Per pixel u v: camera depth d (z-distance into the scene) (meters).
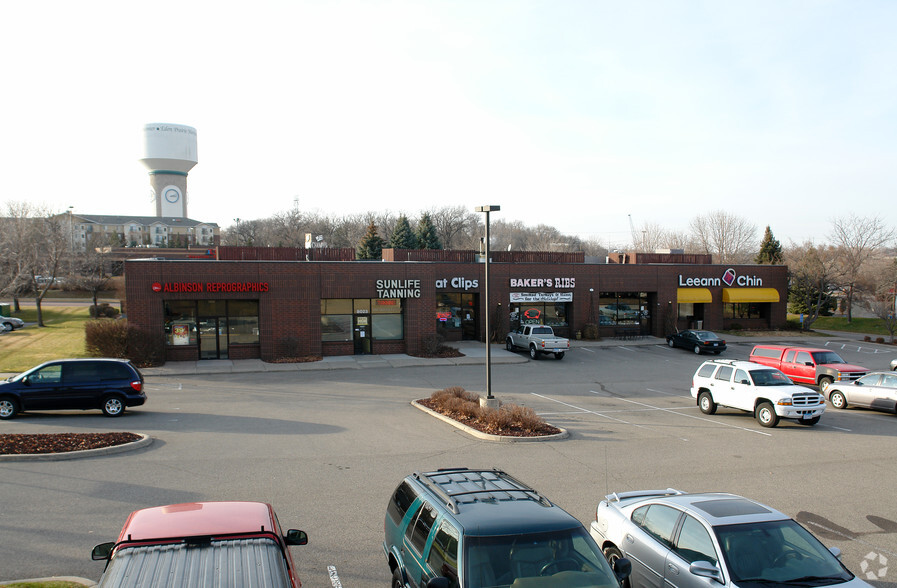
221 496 12.14
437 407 22.31
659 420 21.39
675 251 54.91
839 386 24.58
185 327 35.12
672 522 7.33
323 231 123.12
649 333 49.31
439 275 43.28
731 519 6.91
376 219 121.31
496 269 44.31
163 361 33.91
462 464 14.95
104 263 72.50
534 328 38.75
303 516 11.16
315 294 36.62
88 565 8.86
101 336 32.19
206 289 34.56
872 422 21.41
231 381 29.45
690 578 6.62
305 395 25.73
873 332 56.50
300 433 18.33
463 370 33.41
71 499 11.70
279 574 4.95
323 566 9.02
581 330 46.47
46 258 55.88
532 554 5.89
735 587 6.15
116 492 12.20
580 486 13.17
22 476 13.09
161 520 5.73
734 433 19.23
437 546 6.35
